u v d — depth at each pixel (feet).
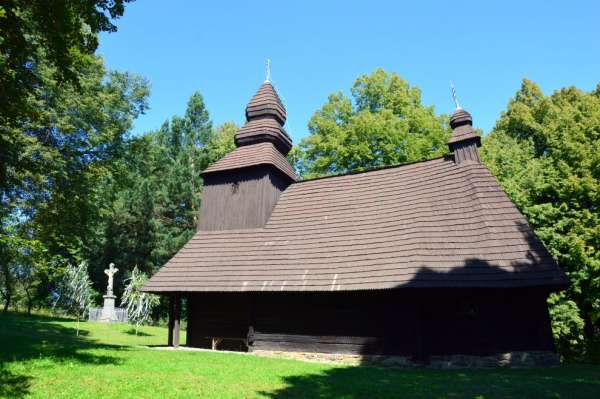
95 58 77.30
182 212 137.90
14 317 93.97
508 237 47.32
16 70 41.55
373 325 49.49
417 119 108.68
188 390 27.43
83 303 113.50
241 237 64.59
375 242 53.26
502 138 94.38
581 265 63.67
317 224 61.21
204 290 56.95
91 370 32.09
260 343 55.16
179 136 150.30
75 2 37.93
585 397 26.94
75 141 77.77
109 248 136.77
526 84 110.93
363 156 106.42
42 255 69.51
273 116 75.05
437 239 49.39
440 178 58.49
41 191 70.18
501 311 45.47
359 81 118.52
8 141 48.78
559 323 63.98
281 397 26.73
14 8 38.11
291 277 53.83
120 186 93.91
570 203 69.67
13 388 25.36
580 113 76.48
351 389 29.35
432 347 46.03
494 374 37.11
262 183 67.51
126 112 91.50
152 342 72.18
